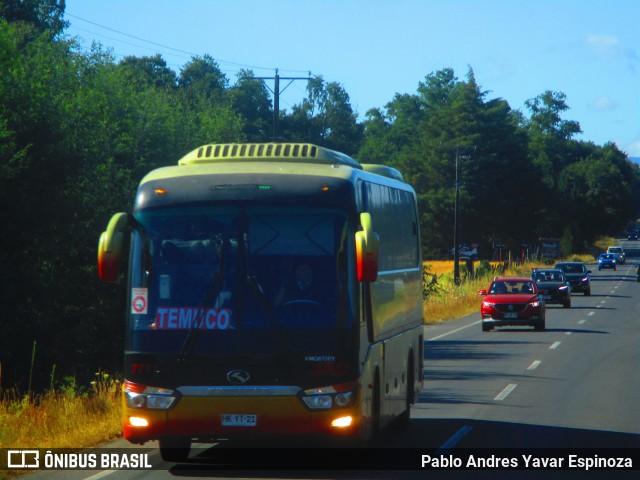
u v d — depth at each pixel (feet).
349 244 59.16
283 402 57.00
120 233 56.80
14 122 172.04
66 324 172.14
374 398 64.85
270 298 58.08
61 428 74.49
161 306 58.39
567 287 296.71
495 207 593.01
